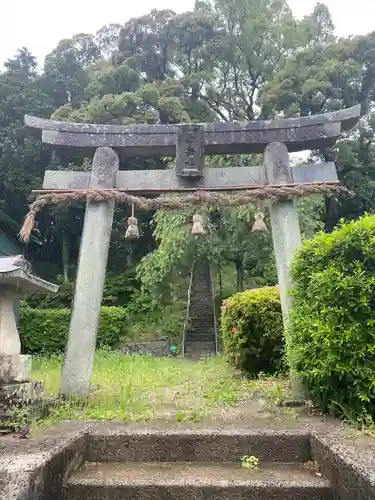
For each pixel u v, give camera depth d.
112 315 16.48
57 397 4.89
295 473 2.88
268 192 5.70
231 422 3.64
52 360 11.57
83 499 2.65
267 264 14.81
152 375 8.29
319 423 3.54
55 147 6.12
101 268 5.66
